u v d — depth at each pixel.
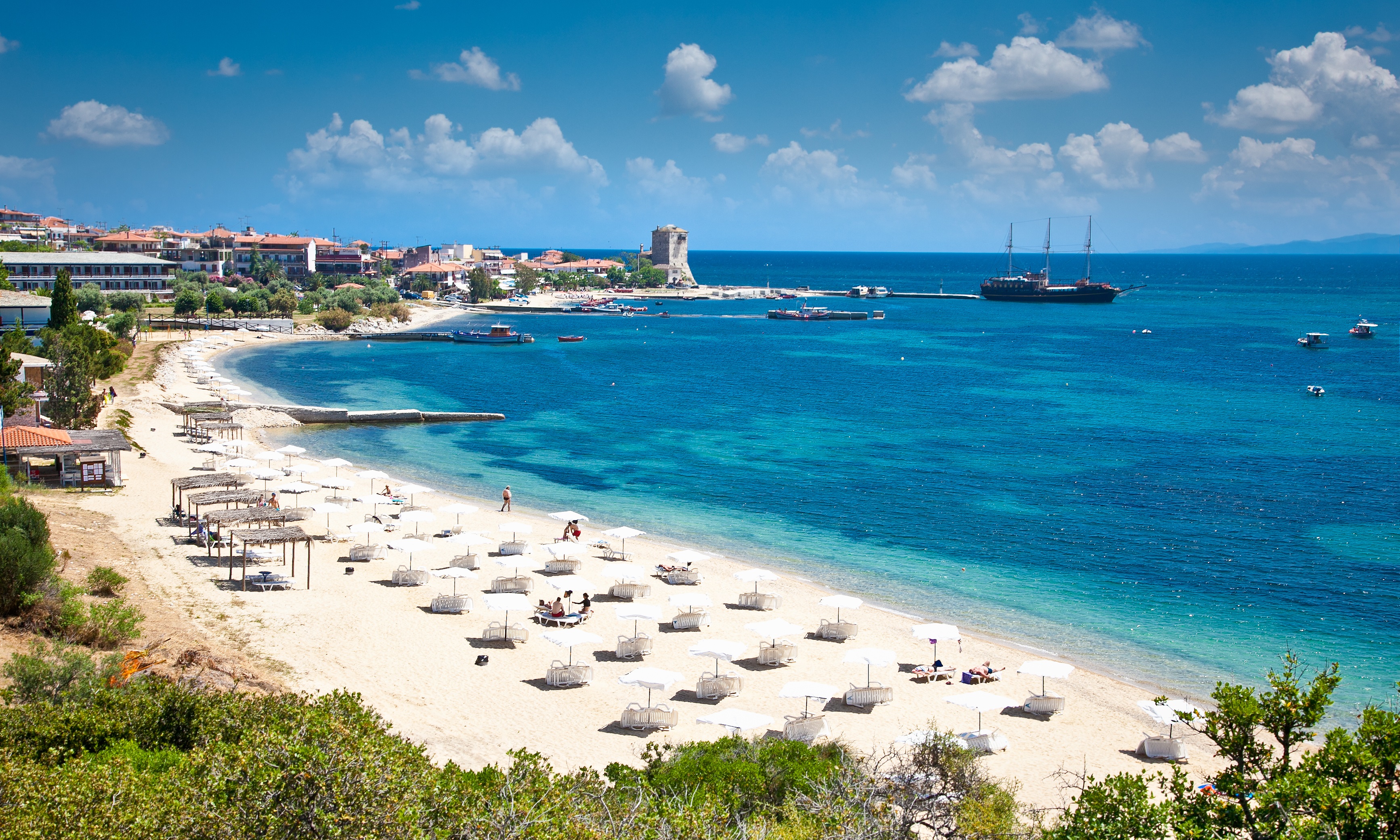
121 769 21.80
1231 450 88.56
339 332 189.12
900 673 39.75
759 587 50.31
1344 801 16.38
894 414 109.75
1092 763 32.31
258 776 17.50
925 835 24.06
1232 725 18.84
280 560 49.59
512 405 114.31
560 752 31.31
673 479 76.44
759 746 28.75
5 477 56.47
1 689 27.81
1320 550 58.38
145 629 37.41
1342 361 162.50
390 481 73.06
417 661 38.19
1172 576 53.44
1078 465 82.31
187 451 74.81
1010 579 52.81
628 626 43.94
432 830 17.62
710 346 190.38
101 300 160.25
